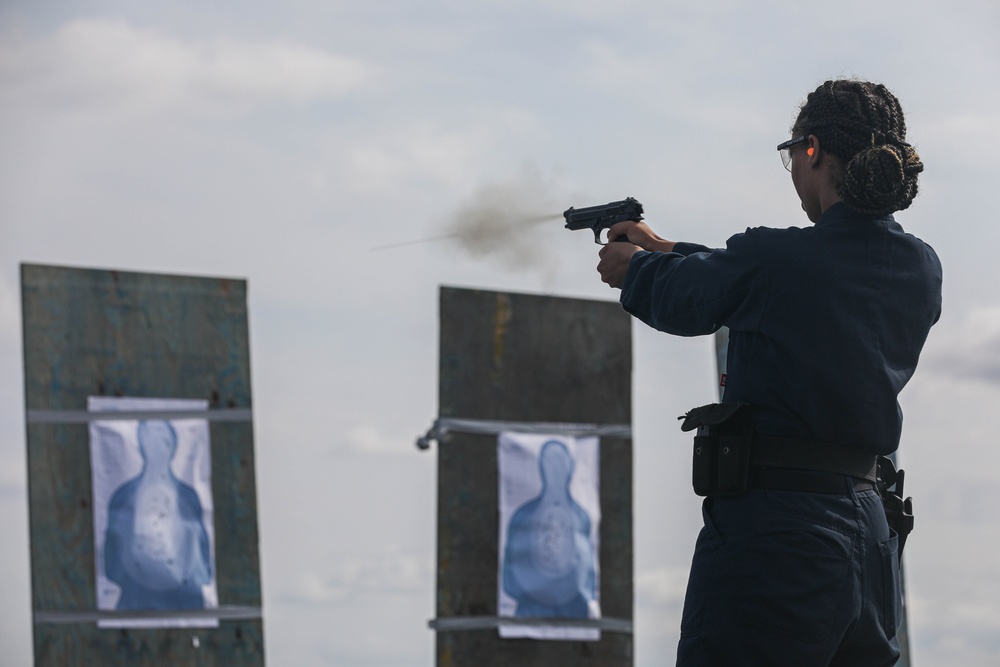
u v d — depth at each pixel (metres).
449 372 9.78
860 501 3.71
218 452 9.12
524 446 9.97
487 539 9.83
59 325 8.78
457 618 9.69
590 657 10.06
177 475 9.00
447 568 9.69
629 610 10.24
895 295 3.76
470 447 9.83
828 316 3.66
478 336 9.91
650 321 3.97
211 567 9.06
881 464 3.97
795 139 3.94
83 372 8.82
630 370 10.40
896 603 3.85
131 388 8.91
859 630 3.73
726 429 3.73
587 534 10.16
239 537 9.13
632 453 10.36
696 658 3.73
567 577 10.04
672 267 3.90
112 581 8.80
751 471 3.69
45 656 8.62
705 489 3.76
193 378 9.08
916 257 3.83
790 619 3.61
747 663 3.65
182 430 9.02
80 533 8.77
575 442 10.17
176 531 8.97
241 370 9.20
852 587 3.66
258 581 9.16
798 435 3.68
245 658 9.09
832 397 3.65
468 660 9.70
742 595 3.66
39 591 8.65
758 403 3.72
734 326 3.75
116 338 8.91
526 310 10.09
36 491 8.68
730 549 3.69
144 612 8.85
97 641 8.75
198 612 8.99
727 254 3.77
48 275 8.77
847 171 3.77
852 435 3.68
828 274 3.68
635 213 4.51
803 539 3.61
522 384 10.02
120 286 8.94
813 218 3.99
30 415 8.69
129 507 8.87
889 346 3.74
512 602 9.87
